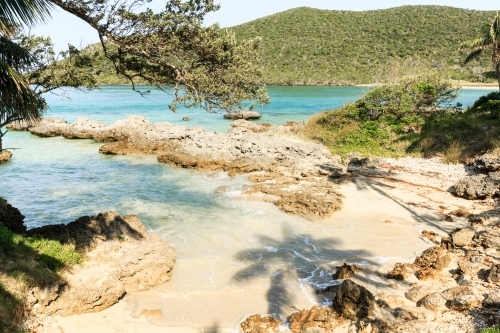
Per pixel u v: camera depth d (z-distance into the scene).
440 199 16.08
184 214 15.16
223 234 13.25
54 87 11.79
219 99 11.94
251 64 11.98
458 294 8.77
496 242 11.48
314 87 102.62
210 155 23.48
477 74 89.00
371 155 22.92
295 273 10.64
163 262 10.47
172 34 10.74
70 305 8.57
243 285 10.07
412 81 27.31
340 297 8.49
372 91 27.31
